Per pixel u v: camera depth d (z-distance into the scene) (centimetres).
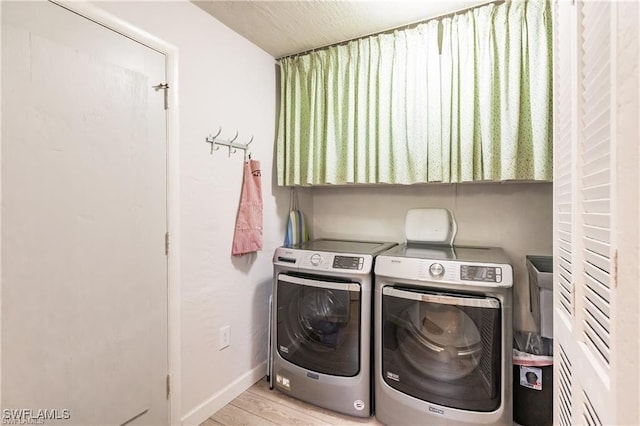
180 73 151
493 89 159
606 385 59
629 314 50
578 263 78
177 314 149
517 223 190
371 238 235
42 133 104
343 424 159
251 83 198
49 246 106
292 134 215
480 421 137
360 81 191
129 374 131
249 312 196
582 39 77
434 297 140
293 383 178
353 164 194
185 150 154
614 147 54
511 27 152
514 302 190
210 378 168
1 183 95
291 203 237
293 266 178
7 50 96
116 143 125
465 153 162
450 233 200
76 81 112
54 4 106
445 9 165
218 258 174
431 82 171
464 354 140
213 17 170
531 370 147
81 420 115
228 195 180
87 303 117
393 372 153
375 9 165
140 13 134
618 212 52
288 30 185
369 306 159
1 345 96
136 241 133
